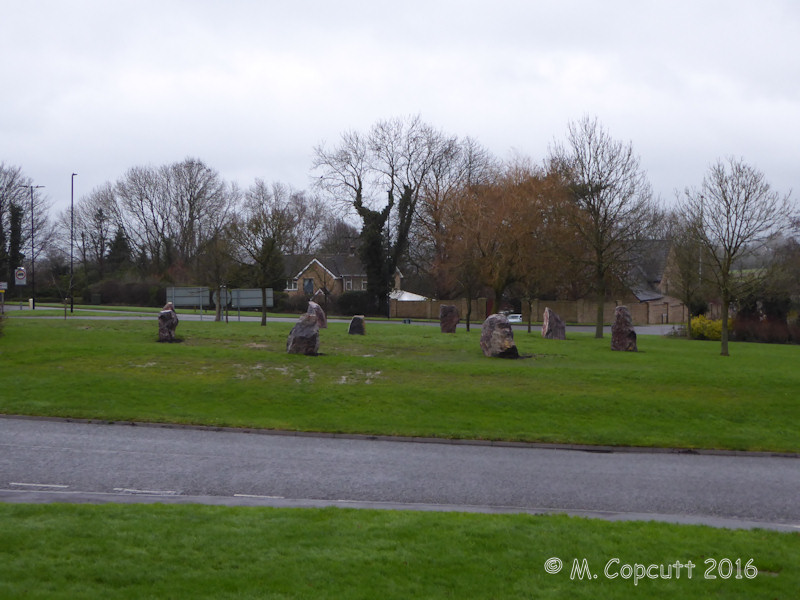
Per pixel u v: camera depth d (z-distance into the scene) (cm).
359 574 697
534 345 3209
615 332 3162
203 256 5231
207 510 934
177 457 1395
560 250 4684
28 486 1138
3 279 6988
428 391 2039
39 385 1967
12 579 639
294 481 1238
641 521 976
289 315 5941
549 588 693
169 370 2206
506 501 1153
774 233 3484
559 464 1464
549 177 5272
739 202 3275
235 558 726
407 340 3200
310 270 8362
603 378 2275
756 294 4466
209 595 629
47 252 8831
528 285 5191
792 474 1447
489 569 732
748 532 937
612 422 1828
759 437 1747
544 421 1817
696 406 1977
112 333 3106
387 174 6800
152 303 7138
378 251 6881
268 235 4088
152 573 672
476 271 4969
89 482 1183
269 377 2153
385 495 1163
